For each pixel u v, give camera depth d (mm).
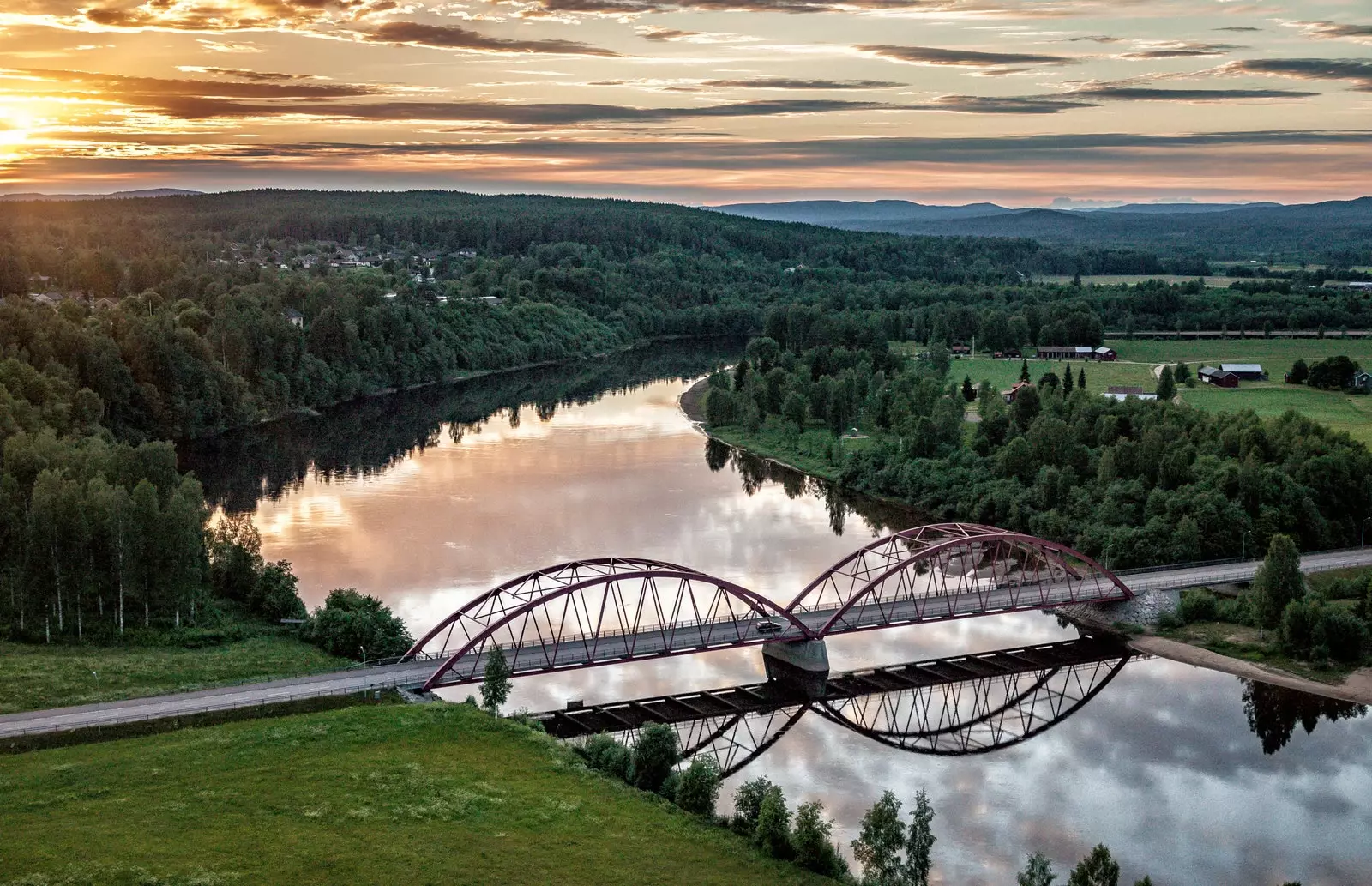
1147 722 126625
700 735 122562
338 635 132125
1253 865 96688
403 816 95625
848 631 138875
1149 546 171875
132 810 94625
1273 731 124125
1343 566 165750
